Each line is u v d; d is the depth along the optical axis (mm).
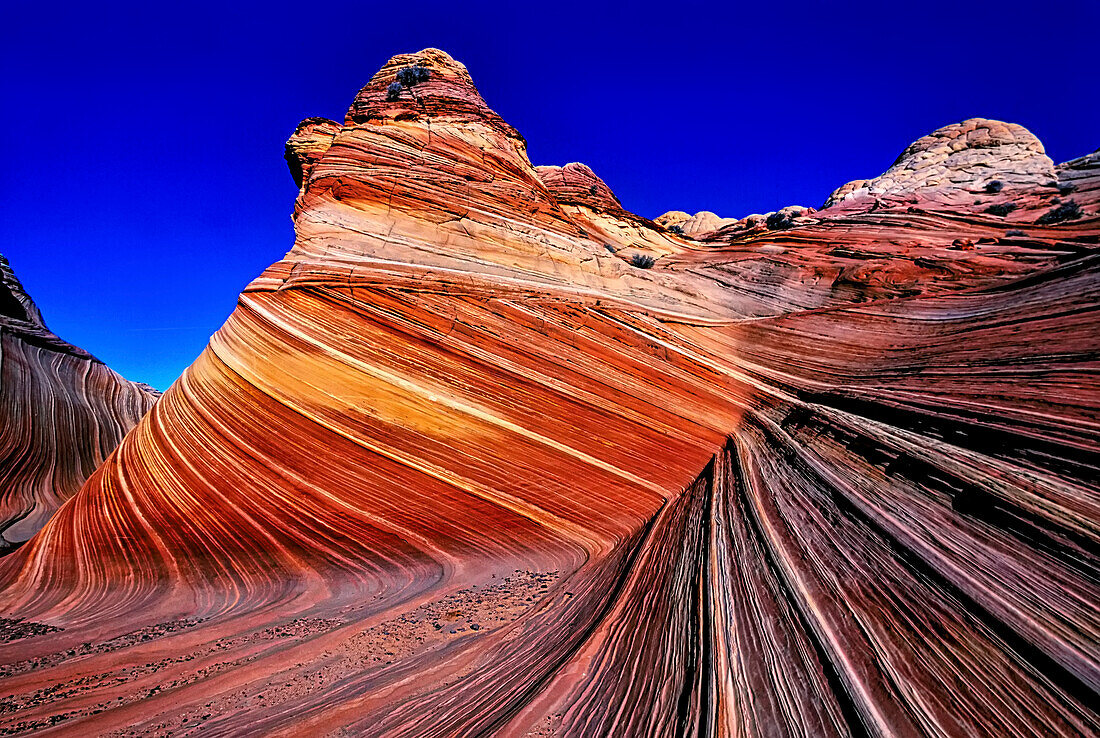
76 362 28938
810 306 12297
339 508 9594
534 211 15281
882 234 15852
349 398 9852
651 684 3738
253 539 9734
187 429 10828
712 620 4172
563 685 4090
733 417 10539
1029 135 24406
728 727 2879
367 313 10344
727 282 14375
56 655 6469
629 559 7148
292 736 3975
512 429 9859
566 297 11352
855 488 4867
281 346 10359
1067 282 6266
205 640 6703
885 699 2594
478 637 5793
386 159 14617
